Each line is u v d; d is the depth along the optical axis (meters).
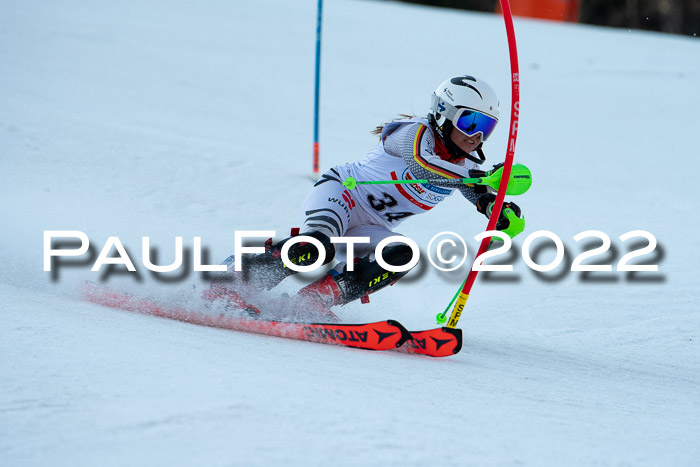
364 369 8.09
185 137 24.33
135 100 28.77
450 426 6.10
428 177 10.02
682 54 51.97
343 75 37.72
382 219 11.18
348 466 4.99
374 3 63.34
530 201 21.80
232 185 20.09
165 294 11.00
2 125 21.80
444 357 9.76
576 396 8.02
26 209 15.88
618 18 94.31
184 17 46.91
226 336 9.18
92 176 19.08
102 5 46.53
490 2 93.06
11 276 11.88
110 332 8.20
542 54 47.56
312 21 50.72
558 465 5.48
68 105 26.00
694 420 7.50
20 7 41.97
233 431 5.40
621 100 37.84
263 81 35.03
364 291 10.63
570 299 14.71
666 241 18.97
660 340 12.39
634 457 5.87
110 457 4.92
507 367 9.48
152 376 6.57
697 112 36.50
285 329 9.85
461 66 41.88
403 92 35.47
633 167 27.11
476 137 10.29
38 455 4.93
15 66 30.52
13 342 7.32
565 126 32.56
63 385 6.20
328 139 27.16
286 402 6.16
